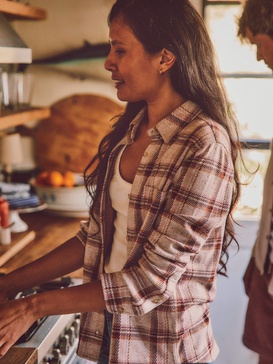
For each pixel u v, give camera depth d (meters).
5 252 2.59
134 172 1.62
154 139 1.56
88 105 3.53
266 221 2.08
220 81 1.62
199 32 1.54
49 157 3.61
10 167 3.43
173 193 1.49
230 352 3.18
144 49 1.51
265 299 2.09
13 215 2.96
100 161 1.76
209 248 1.57
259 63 3.48
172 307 1.54
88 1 3.42
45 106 3.55
